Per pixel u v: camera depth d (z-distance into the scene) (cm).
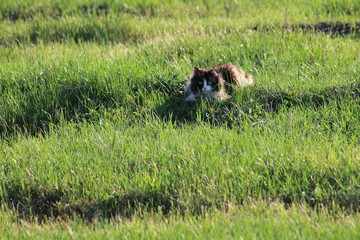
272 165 1867
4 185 1895
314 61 2795
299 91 2403
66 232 1625
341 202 1706
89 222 1753
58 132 2311
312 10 3969
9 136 2348
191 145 2030
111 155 2006
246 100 2403
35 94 2555
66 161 1997
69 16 4000
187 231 1549
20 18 4134
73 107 2523
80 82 2612
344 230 1481
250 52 2948
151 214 1744
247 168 1867
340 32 3359
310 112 2234
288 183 1783
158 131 2223
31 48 3391
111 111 2453
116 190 1856
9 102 2512
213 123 2288
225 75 2491
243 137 2092
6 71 2833
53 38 3653
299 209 1670
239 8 4188
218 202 1761
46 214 1833
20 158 2047
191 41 3133
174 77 2620
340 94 2339
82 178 1909
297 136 2072
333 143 1995
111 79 2594
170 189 1839
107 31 3694
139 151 2019
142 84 2606
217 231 1530
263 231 1504
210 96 2442
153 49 3091
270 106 2370
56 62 2869
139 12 4125
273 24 3444
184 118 2408
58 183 1908
